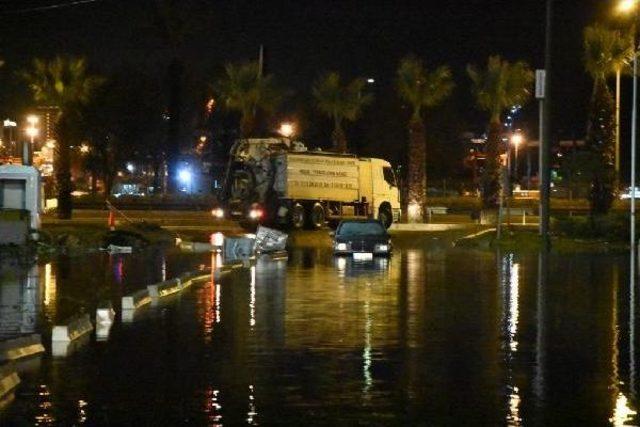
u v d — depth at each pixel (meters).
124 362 18.52
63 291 31.58
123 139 125.06
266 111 92.25
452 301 29.06
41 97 79.94
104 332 22.50
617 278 37.38
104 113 120.50
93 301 28.81
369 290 32.38
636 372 17.62
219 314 25.81
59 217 79.94
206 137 129.50
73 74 80.06
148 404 14.92
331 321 24.39
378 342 21.00
